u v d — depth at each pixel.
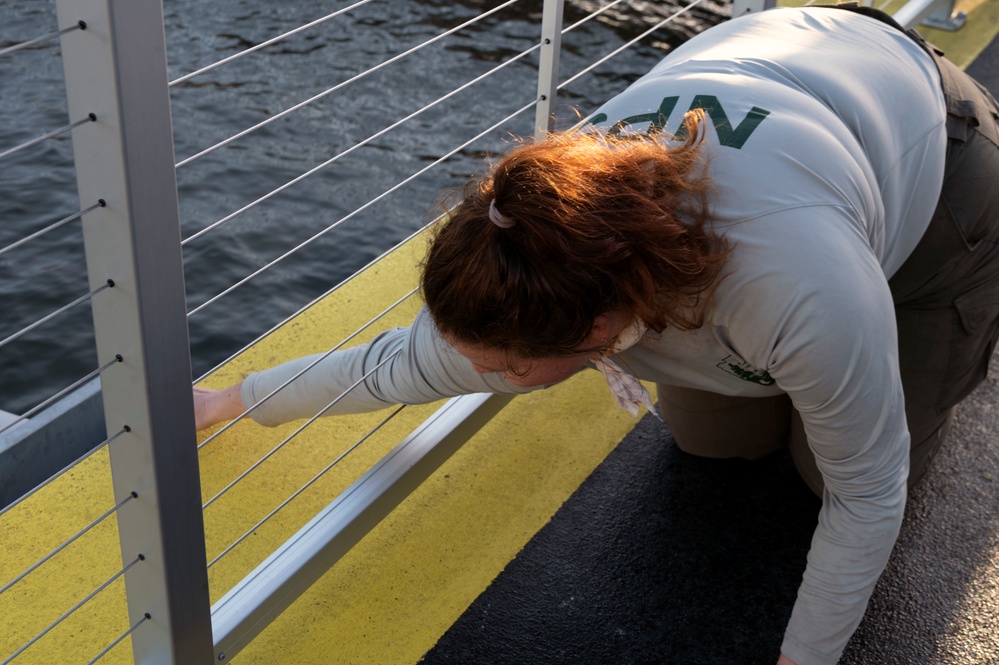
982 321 1.59
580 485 1.88
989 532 1.79
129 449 1.11
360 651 1.56
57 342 4.13
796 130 1.17
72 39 0.88
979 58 3.51
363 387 1.52
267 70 6.18
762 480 1.90
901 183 1.35
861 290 1.10
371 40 6.55
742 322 1.12
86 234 0.98
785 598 1.68
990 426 2.02
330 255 4.67
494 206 1.01
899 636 1.60
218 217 4.85
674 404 1.85
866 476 1.21
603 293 1.00
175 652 1.27
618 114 1.27
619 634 1.61
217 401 1.77
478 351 1.08
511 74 6.22
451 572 1.70
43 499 1.81
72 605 1.62
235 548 1.74
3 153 0.89
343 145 5.50
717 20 6.93
